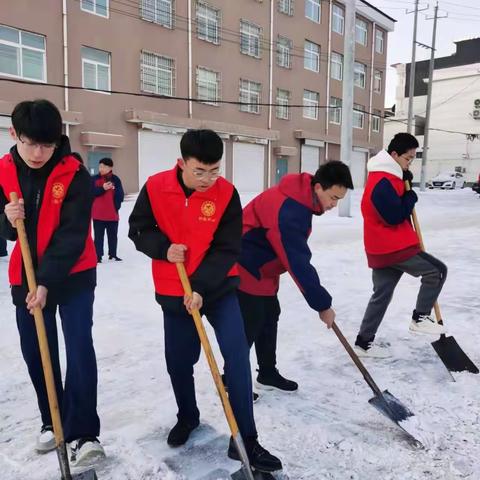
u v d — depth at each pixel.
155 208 2.23
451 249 8.45
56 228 2.14
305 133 24.08
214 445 2.41
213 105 20.12
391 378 3.17
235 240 2.24
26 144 1.94
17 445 2.41
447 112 39.06
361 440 2.44
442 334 3.34
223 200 2.20
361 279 6.17
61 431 2.04
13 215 2.04
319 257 7.69
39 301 2.04
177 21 18.41
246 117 21.62
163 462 2.26
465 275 6.28
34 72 14.91
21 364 3.39
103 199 7.18
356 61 28.14
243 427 2.20
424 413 2.70
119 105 17.03
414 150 3.34
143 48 17.52
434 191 26.97
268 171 22.86
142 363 3.42
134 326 4.24
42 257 2.14
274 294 2.89
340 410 2.75
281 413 2.71
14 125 1.93
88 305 2.24
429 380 3.14
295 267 2.54
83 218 2.14
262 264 2.68
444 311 4.63
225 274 2.21
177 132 18.59
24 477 2.16
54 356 2.34
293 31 23.41
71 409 2.23
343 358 3.52
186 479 2.15
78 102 15.91
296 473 2.18
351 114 13.53
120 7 16.72
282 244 2.54
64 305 2.20
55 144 2.01
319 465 2.24
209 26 19.62
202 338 2.13
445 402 2.83
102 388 3.03
